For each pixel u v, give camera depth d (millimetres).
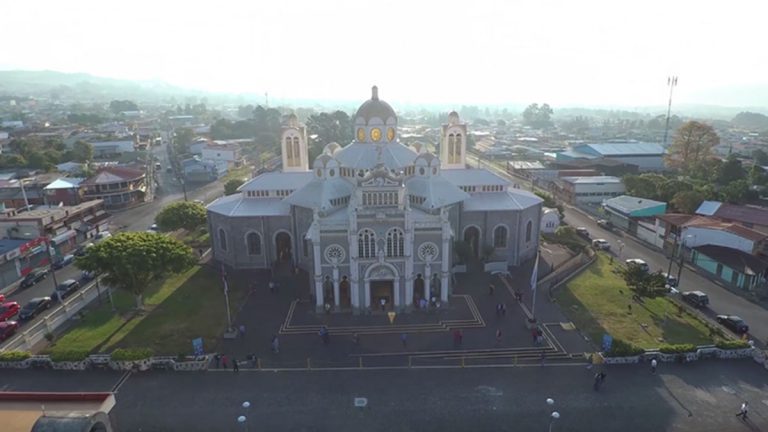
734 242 81812
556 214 102000
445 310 66125
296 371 52125
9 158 157750
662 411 45031
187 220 93125
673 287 74062
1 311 64062
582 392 48000
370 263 63969
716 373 51000
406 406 46188
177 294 72125
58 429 23766
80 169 148875
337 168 76875
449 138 90250
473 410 45531
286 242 83500
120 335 59531
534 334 57312
